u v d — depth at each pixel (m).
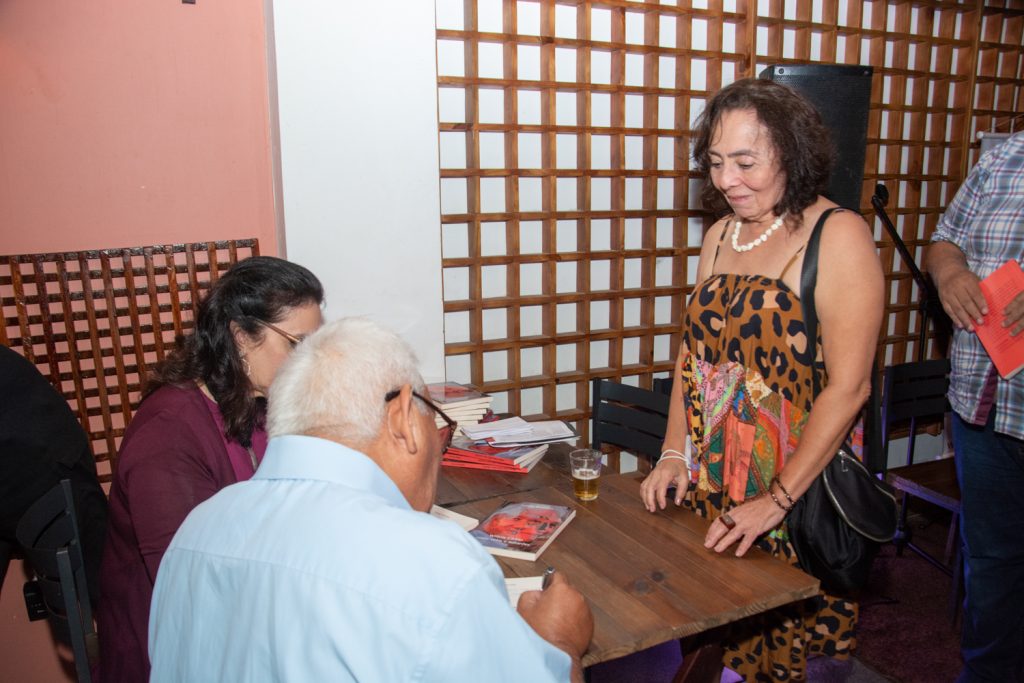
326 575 0.69
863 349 1.33
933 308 2.85
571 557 1.33
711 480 1.57
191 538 0.81
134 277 2.17
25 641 2.14
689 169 2.88
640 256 2.86
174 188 2.22
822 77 2.35
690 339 1.60
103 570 1.23
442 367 2.54
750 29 2.82
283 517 0.75
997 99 3.55
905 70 3.22
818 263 1.35
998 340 1.58
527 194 2.72
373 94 2.28
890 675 2.14
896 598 2.55
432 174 2.41
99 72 2.08
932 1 3.21
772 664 1.59
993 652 1.76
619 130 2.71
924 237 3.49
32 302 2.04
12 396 1.56
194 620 0.78
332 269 2.32
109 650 1.20
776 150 1.34
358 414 0.80
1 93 1.99
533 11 2.59
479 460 1.82
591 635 1.01
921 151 3.34
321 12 2.17
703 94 2.83
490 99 2.60
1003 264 1.64
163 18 2.13
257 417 1.32
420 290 2.46
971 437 1.74
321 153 2.24
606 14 2.71
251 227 2.33
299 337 1.23
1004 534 1.71
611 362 2.96
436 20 2.43
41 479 1.58
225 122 2.25
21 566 2.11
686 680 0.76
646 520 1.49
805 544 1.40
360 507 0.73
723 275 1.52
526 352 2.85
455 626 0.66
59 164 2.08
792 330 1.39
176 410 1.21
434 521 0.74
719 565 1.30
